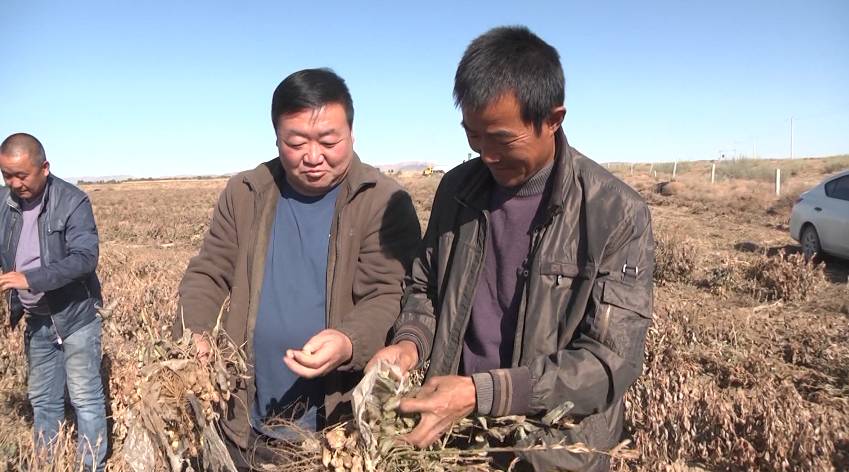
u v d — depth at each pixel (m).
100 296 4.18
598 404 1.80
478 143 1.84
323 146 2.44
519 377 1.72
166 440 2.13
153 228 19.84
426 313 2.28
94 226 3.97
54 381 4.14
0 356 5.62
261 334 2.66
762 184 28.80
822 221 11.04
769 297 9.26
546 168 1.98
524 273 1.99
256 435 2.71
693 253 10.82
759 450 4.53
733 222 17.67
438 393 1.69
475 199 2.14
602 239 1.87
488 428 1.93
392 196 2.63
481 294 2.12
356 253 2.61
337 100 2.41
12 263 3.92
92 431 4.00
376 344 2.43
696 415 4.68
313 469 1.93
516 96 1.71
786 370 6.17
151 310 7.09
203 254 2.80
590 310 1.86
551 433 1.91
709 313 8.00
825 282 9.70
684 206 22.08
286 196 2.72
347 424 1.94
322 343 2.19
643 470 4.22
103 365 5.14
